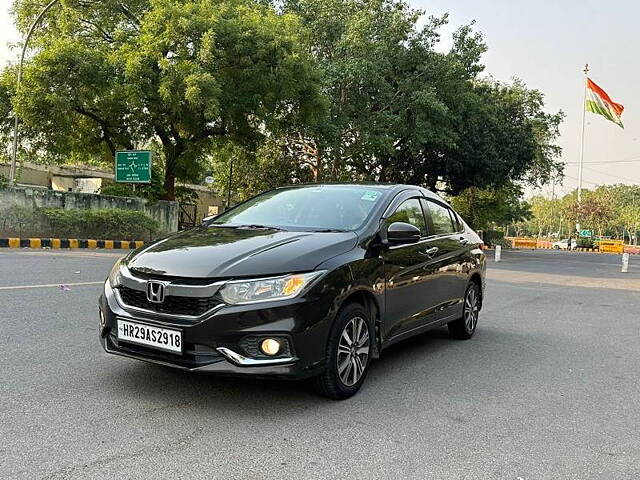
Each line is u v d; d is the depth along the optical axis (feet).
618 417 12.61
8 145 73.05
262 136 77.61
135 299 11.85
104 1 68.18
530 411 12.74
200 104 58.85
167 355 11.37
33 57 61.52
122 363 14.43
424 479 9.14
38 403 11.52
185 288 11.15
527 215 192.34
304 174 104.42
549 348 19.52
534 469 9.74
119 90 60.18
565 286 43.11
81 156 79.30
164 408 11.60
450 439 10.87
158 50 60.23
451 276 18.26
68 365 14.10
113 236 59.67
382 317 14.05
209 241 13.01
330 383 12.23
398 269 14.71
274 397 12.58
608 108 142.41
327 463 9.52
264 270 11.31
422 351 18.22
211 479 8.75
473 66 93.97
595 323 25.34
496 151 104.32
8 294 23.04
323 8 83.10
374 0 86.12
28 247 49.55
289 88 64.75
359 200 15.61
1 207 51.13
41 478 8.48
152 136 76.02
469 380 14.97
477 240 21.25
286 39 63.36
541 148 124.16
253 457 9.60
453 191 114.11
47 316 19.36
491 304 30.30
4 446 9.52
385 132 84.23
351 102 83.05
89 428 10.43
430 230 17.63
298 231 13.92
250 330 10.90
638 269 74.54
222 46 61.87
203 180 132.87
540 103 115.65
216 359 10.96
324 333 11.76
